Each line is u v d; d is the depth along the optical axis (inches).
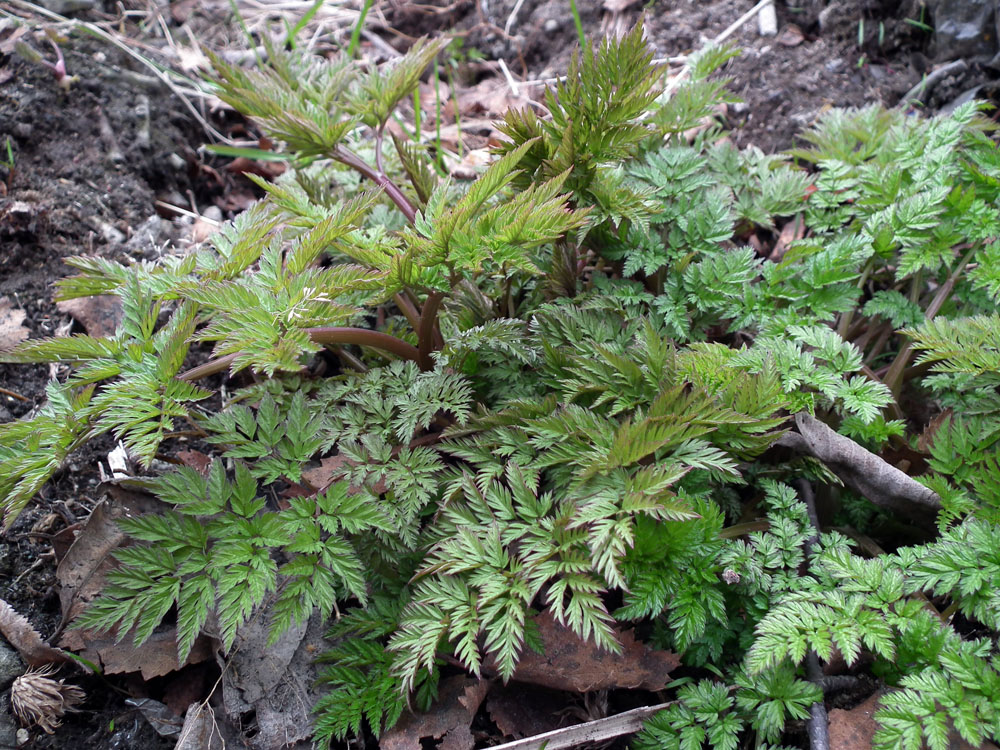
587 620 9.2
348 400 12.0
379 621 11.0
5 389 13.3
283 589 11.0
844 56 18.8
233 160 18.8
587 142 11.8
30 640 10.9
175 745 10.8
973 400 11.6
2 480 10.2
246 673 11.1
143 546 10.6
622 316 12.4
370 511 10.5
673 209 13.0
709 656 10.9
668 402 10.2
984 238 12.5
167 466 13.1
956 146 14.0
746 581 10.2
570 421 10.4
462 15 22.5
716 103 14.3
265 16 22.1
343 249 11.8
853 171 14.2
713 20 20.1
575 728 10.2
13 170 15.3
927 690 9.0
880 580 9.9
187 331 10.7
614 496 9.7
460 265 10.9
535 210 10.4
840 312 13.3
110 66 17.7
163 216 16.9
